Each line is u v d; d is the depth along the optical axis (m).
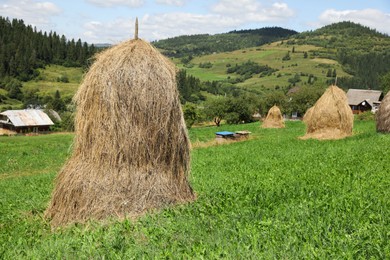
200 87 155.88
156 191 9.41
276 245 6.83
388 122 28.00
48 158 32.91
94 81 9.70
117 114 9.46
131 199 9.21
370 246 6.59
